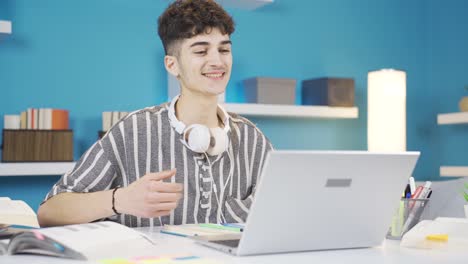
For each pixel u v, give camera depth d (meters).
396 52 4.23
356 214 1.10
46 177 3.23
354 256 1.06
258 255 1.05
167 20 1.67
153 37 3.49
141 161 1.69
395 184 1.12
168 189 1.25
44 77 3.22
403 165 1.11
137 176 1.69
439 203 1.83
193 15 1.62
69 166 3.03
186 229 1.39
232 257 1.03
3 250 1.04
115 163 1.69
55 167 3.00
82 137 3.30
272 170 0.99
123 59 3.42
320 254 1.07
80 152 3.29
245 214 1.72
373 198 1.11
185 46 1.63
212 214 1.69
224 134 1.66
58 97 3.25
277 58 3.84
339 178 1.05
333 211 1.08
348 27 4.08
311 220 1.06
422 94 4.29
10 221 1.28
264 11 3.81
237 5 3.58
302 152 1.00
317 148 3.96
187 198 1.67
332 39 4.02
